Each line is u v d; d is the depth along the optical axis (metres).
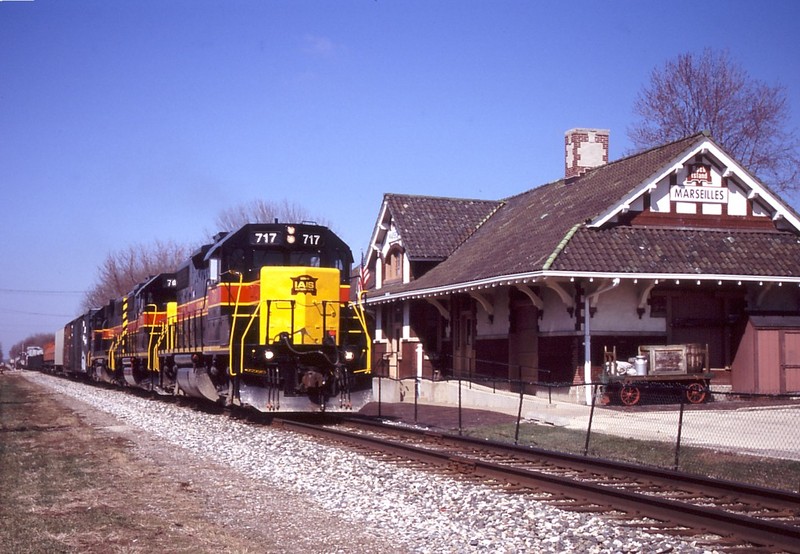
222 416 22.72
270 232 20.97
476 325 29.59
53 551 8.14
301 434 18.06
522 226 28.98
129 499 10.93
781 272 23.67
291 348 19.34
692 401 23.11
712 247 24.16
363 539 8.86
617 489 10.51
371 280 37.47
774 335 23.91
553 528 9.18
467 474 12.70
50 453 15.53
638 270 22.59
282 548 8.49
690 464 13.55
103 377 43.22
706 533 8.97
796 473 12.41
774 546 8.34
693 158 25.11
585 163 32.47
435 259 32.19
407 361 32.94
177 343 27.08
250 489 11.73
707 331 24.69
